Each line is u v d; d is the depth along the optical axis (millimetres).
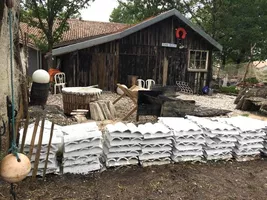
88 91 6363
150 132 3590
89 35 16469
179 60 11727
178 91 11875
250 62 15703
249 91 8648
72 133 3330
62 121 5547
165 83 11586
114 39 10070
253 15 17594
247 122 4383
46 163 3035
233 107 8812
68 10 11492
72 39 14961
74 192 2863
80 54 9992
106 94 10094
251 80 16000
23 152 2932
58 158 3352
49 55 11719
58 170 3189
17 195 2699
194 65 12203
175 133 3711
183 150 3748
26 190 2809
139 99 6027
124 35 10188
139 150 3598
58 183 3012
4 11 3732
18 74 5219
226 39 18281
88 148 3301
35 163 2955
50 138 3002
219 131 3932
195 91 12320
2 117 3781
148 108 5852
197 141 3836
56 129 3521
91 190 2930
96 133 3330
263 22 17500
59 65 11867
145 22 10414
